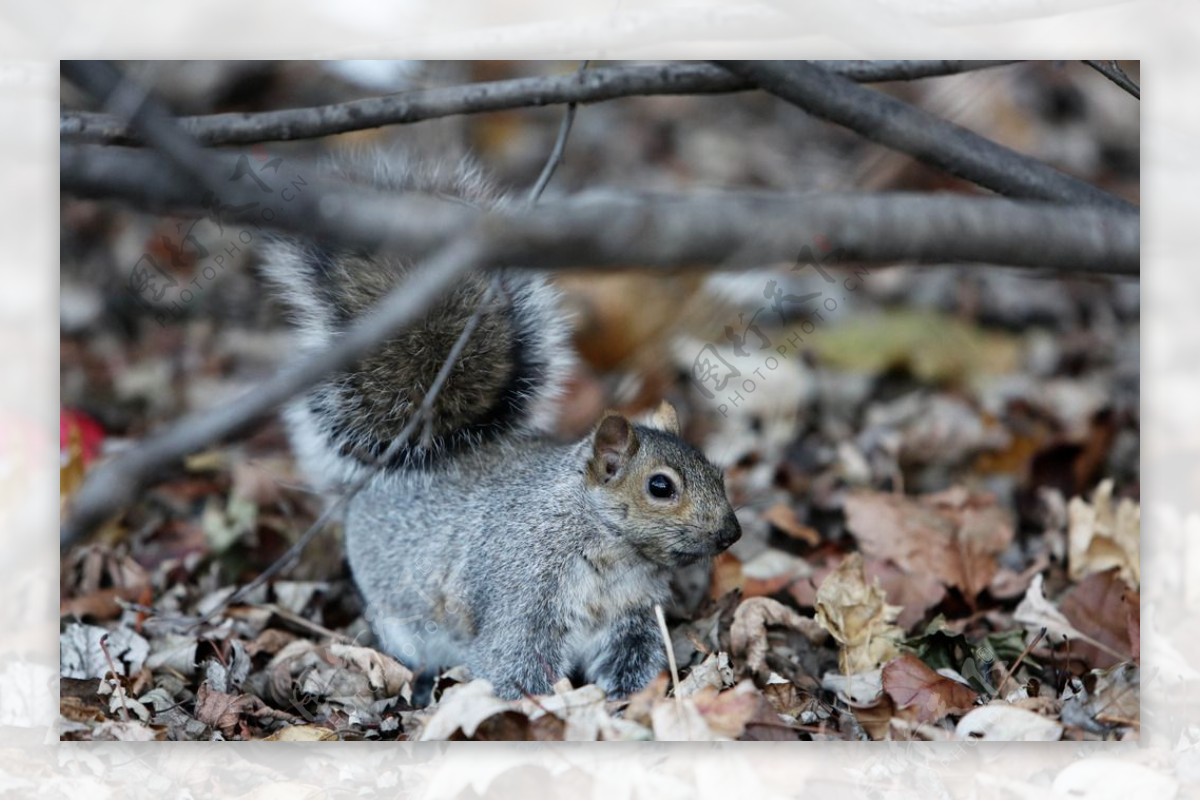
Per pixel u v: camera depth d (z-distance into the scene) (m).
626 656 7.94
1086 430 10.69
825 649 8.25
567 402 11.79
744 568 9.12
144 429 11.48
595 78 7.29
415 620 8.42
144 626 8.60
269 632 8.52
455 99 7.46
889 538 9.44
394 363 8.68
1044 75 14.23
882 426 11.30
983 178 6.69
